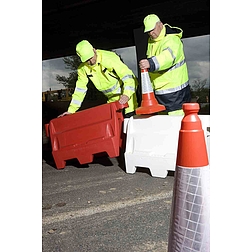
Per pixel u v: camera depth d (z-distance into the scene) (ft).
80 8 31.07
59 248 7.09
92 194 10.87
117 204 9.73
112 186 11.77
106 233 7.73
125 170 14.42
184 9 28.17
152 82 14.75
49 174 14.28
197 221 5.34
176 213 5.47
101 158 17.57
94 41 39.14
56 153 15.38
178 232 5.44
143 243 7.16
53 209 9.50
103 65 14.93
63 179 13.21
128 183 12.10
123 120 14.49
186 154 5.35
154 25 13.34
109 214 8.93
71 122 15.29
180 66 14.35
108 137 14.26
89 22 33.09
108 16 31.37
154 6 29.01
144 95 13.37
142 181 12.32
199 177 5.31
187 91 14.85
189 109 5.38
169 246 5.60
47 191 11.43
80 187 11.82
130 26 33.27
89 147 14.55
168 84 14.37
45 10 31.12
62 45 41.34
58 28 35.47
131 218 8.58
